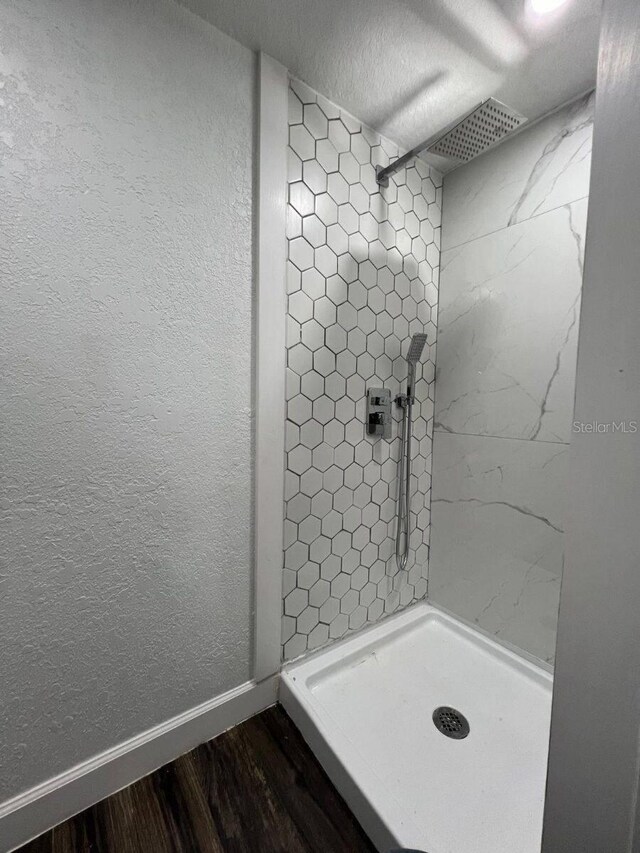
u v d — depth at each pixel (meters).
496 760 0.89
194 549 0.90
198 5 0.79
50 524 0.72
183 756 0.92
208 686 0.96
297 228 1.00
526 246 1.10
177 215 0.81
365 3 0.78
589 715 0.35
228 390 0.92
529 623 1.15
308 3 0.78
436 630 1.36
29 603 0.71
